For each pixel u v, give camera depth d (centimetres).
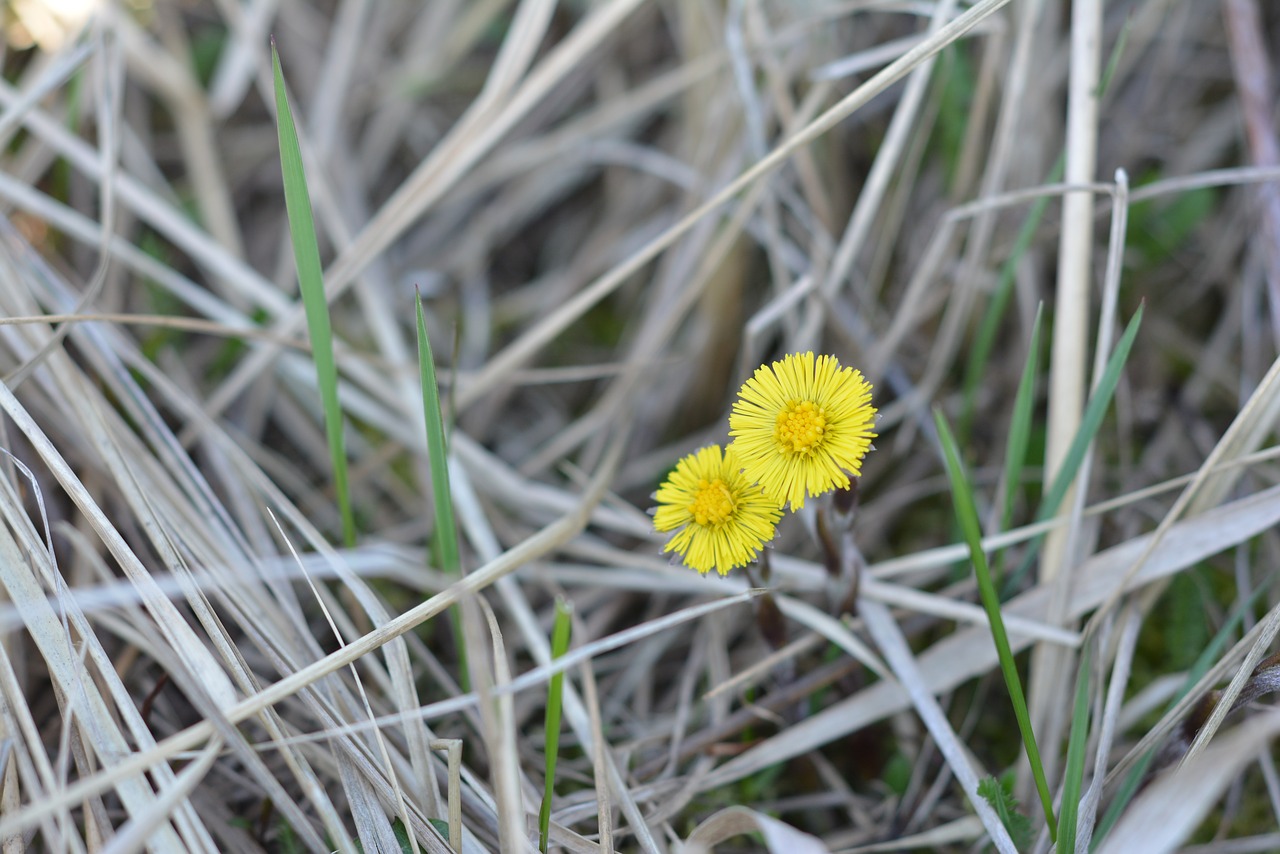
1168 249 74
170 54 82
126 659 63
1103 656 62
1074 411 64
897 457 72
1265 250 66
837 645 65
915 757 64
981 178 72
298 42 89
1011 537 63
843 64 68
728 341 76
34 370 65
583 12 89
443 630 67
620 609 69
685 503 58
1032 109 71
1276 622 58
